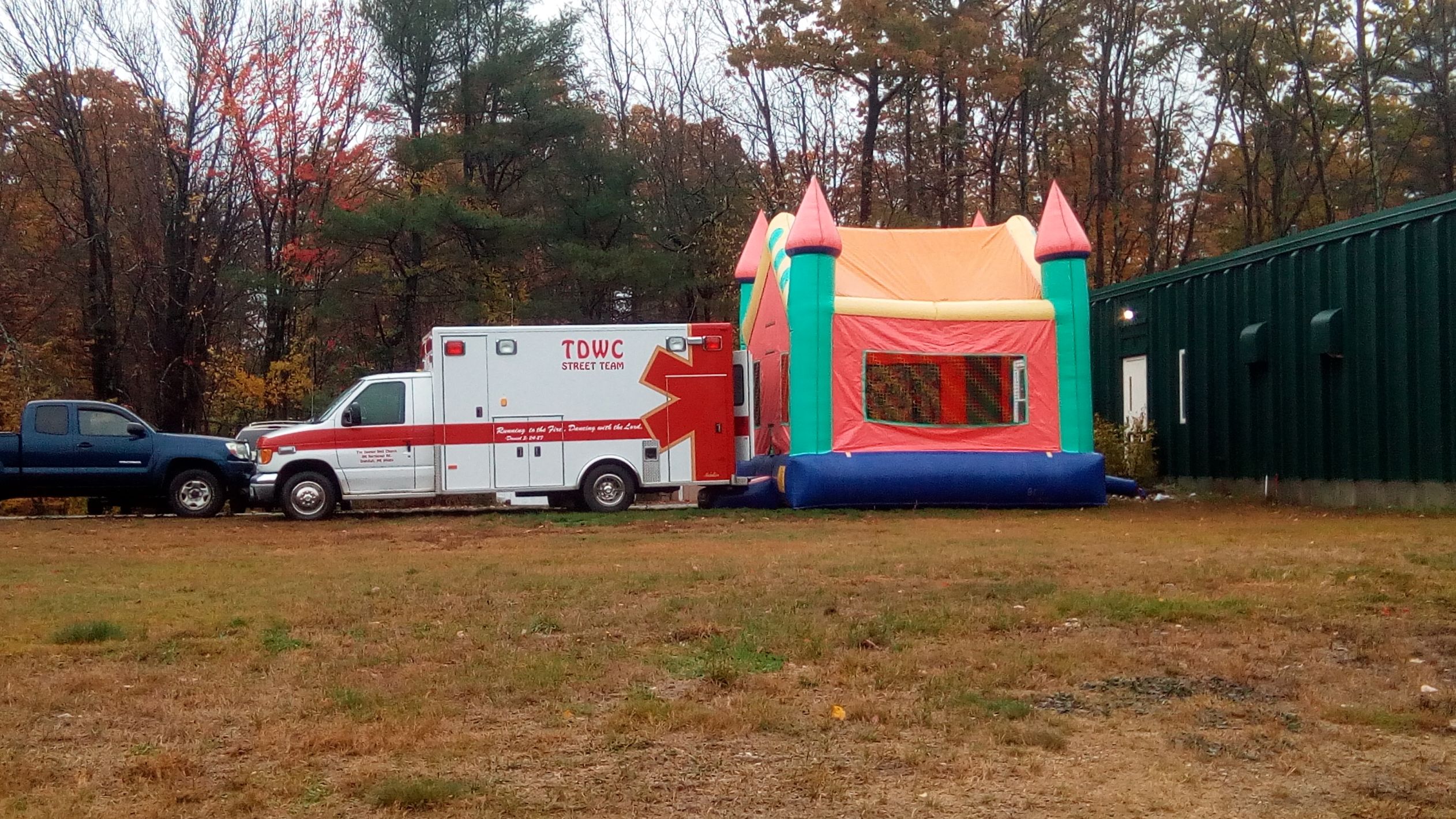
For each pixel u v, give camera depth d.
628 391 18.17
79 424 18.41
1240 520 15.73
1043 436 18.59
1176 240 42.78
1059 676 6.45
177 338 34.53
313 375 35.56
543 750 5.21
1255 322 20.17
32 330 34.81
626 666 6.72
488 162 35.03
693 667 6.72
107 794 4.66
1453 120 35.47
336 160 34.66
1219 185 41.22
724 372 18.41
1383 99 38.84
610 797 4.60
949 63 32.59
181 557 12.77
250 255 37.28
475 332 17.88
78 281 34.78
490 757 5.11
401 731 5.42
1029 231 20.41
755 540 13.63
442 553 12.83
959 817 4.38
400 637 7.64
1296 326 18.95
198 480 18.77
